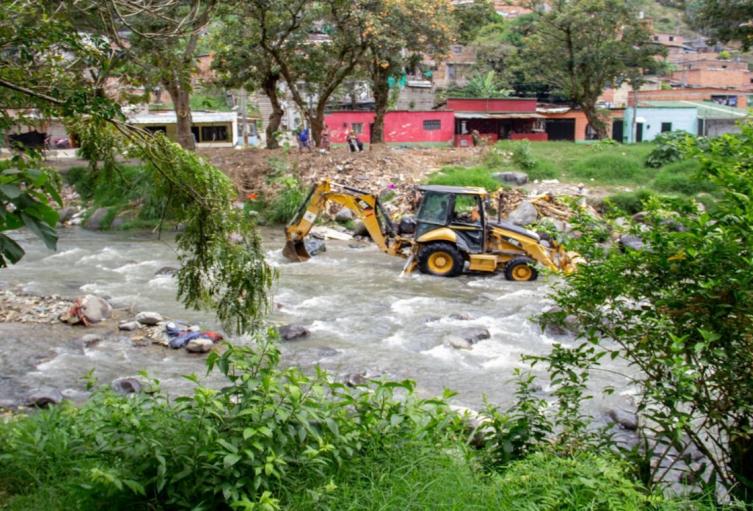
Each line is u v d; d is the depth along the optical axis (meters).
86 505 4.62
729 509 4.51
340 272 17.86
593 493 4.43
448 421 5.77
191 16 8.88
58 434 5.67
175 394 9.27
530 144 33.41
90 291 15.28
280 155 28.97
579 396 6.15
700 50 67.81
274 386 4.79
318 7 27.64
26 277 16.69
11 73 5.90
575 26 35.81
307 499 4.43
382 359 11.23
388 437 5.18
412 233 18.86
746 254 4.70
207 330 12.08
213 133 42.47
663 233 5.07
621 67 36.72
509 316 13.86
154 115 40.94
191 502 4.40
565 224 20.33
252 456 4.26
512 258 17.38
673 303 4.98
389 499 4.50
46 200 4.84
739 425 4.93
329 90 30.98
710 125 45.53
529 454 5.29
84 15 6.98
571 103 48.31
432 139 41.16
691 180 5.66
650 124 45.56
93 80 6.59
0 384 9.67
